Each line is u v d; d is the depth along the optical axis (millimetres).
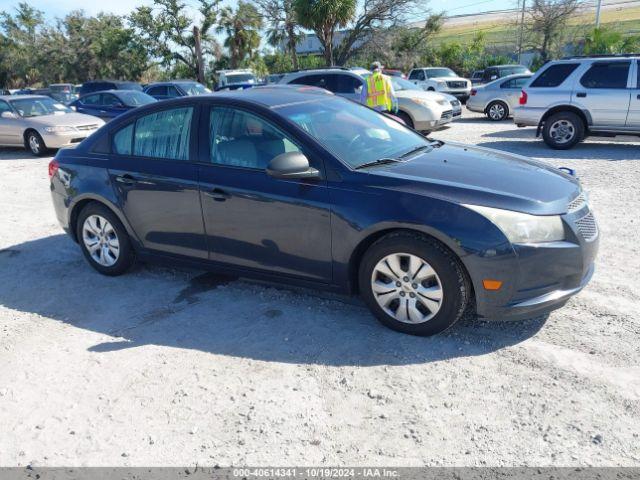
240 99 4336
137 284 5008
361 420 2977
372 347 3682
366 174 3764
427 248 3506
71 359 3771
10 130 13688
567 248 3473
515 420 2904
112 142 4977
